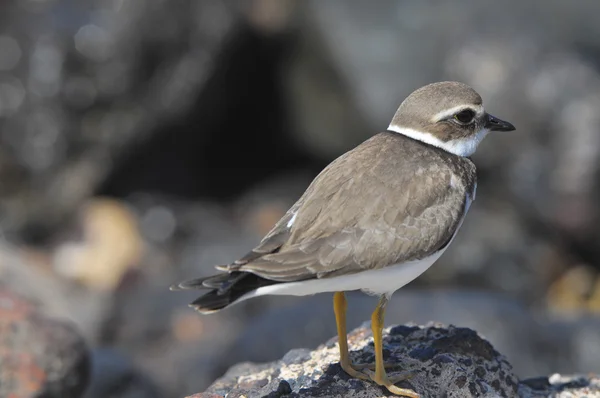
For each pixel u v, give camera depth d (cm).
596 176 1916
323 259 766
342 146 2119
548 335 1372
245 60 2141
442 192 813
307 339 1345
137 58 2050
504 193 1978
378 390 804
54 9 2070
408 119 870
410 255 785
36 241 2023
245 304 1733
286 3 2103
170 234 2016
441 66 2017
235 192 2192
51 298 1647
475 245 1911
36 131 2059
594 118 1925
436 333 889
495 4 2095
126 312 1738
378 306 811
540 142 1952
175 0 2048
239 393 837
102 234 1942
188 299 1775
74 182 2070
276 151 2241
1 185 2064
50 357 1058
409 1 2086
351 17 2066
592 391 919
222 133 2234
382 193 794
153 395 1389
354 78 2023
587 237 1920
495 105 1969
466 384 812
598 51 2069
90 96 2053
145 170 2134
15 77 2056
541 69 1981
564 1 2111
